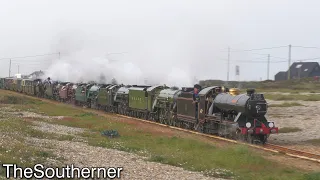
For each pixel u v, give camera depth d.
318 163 19.50
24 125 28.77
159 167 17.28
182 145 23.72
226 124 26.58
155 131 30.83
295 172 17.45
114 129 30.53
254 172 17.59
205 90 30.19
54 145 20.94
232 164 18.95
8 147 17.34
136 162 18.08
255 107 24.84
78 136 26.53
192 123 32.28
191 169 17.61
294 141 27.44
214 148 22.84
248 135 25.17
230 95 27.48
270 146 24.50
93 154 19.23
